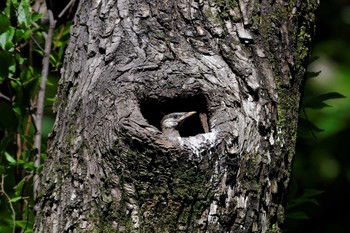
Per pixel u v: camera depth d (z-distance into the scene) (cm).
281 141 477
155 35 479
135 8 486
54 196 475
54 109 506
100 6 497
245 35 482
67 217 465
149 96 466
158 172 442
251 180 461
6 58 605
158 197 444
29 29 607
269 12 491
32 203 603
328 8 1190
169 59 474
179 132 490
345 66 1138
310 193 594
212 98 466
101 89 466
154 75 467
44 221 482
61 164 475
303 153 1140
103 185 452
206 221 447
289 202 588
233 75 474
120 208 448
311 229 1103
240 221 455
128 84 462
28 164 600
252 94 473
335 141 1123
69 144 472
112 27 485
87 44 491
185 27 481
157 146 439
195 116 483
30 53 640
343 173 1127
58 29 656
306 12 508
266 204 468
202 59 474
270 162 470
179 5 485
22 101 623
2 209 657
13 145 633
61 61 644
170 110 482
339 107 1070
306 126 609
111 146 447
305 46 505
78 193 462
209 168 445
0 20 600
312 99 613
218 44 479
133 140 440
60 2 666
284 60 489
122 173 446
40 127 611
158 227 445
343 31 1188
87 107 469
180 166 440
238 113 464
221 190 449
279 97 482
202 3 485
